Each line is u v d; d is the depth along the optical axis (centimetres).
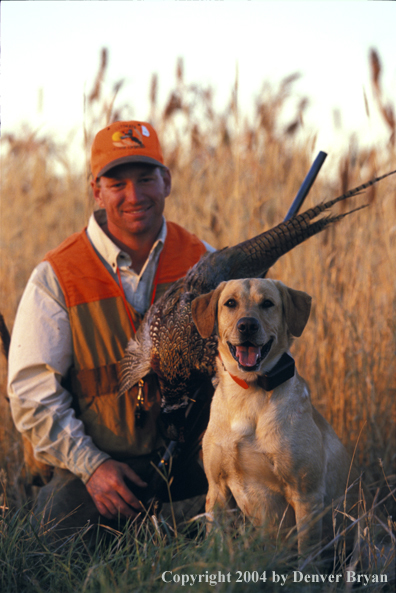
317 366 382
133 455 296
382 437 359
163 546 222
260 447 240
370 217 421
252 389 243
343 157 410
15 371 297
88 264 305
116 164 301
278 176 479
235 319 235
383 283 410
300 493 241
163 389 273
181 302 262
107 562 213
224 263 269
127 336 296
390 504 327
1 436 386
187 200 479
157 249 317
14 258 503
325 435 267
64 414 292
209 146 517
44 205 587
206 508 260
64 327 299
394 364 377
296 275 408
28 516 269
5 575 223
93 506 300
